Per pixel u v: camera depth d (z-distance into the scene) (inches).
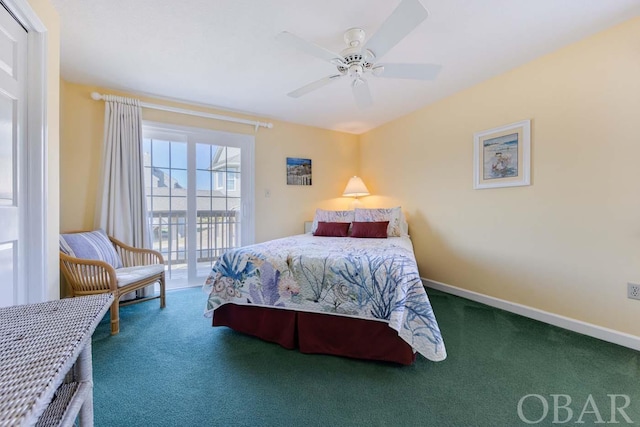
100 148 107.0
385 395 54.4
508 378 59.2
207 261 132.4
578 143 78.7
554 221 84.6
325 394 54.9
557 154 83.3
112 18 67.5
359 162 173.6
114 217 105.0
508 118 95.4
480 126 104.8
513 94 93.8
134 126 109.7
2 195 47.3
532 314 90.3
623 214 71.1
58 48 62.2
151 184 119.5
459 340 75.9
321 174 161.8
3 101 47.9
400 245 97.3
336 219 137.8
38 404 16.8
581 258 79.0
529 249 91.0
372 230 119.5
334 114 138.8
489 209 103.0
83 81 101.5
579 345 72.2
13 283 50.0
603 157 74.2
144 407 51.3
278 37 60.6
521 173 92.1
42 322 27.1
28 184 53.6
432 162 125.6
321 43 78.2
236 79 100.8
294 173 152.9
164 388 56.7
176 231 125.4
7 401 16.7
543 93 86.0
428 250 128.6
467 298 111.0
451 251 118.0
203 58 86.5
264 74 97.1
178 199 125.5
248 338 79.0
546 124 85.6
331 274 70.7
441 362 65.5
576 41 78.1
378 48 64.6
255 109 131.4
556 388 55.9
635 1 62.5
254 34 74.4
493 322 87.7
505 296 98.5
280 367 64.4
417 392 55.2
